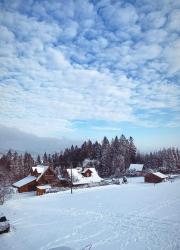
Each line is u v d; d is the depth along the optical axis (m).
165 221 29.53
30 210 38.44
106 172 115.50
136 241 23.38
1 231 26.17
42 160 157.75
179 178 87.50
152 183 74.75
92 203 42.47
